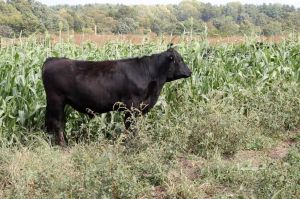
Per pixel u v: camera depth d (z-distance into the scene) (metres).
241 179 5.73
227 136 6.81
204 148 6.68
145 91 7.01
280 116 8.04
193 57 9.29
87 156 5.33
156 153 6.02
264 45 11.23
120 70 6.90
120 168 5.18
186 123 6.91
